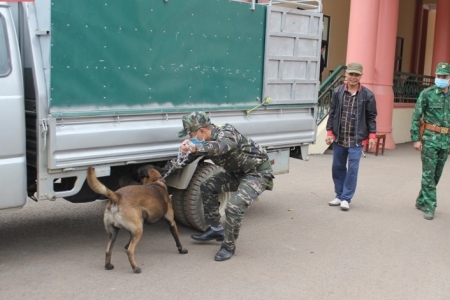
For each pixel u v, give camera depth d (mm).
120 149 4980
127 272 4695
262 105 6262
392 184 9047
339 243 5750
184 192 5695
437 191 8602
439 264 5219
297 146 6984
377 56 13008
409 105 15320
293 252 5406
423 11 23406
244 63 6031
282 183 8766
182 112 5484
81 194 5543
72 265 4820
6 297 4102
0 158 4410
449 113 6668
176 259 5070
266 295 4328
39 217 6352
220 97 5840
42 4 4445
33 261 4891
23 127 4504
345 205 7105
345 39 18031
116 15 4820
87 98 4707
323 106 12258
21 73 4469
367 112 7031
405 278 4828
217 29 5688
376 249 5598
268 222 6449
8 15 4402
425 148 6773
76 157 4664
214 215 5512
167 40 5254
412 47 22812
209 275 4707
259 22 6129
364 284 4652
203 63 5617
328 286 4574
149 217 4758
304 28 6719
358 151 7031
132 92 5039
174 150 5461
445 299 4418
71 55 4559
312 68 6926
